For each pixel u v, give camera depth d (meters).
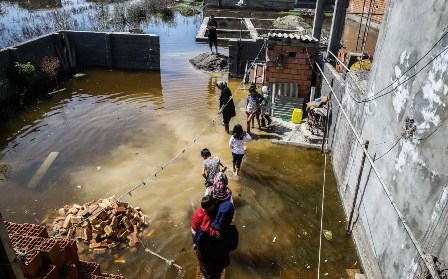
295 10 30.58
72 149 9.81
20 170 8.80
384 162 5.70
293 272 6.10
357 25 22.08
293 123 11.31
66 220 6.79
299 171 9.04
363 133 6.91
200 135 10.70
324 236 6.95
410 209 4.67
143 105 12.81
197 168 8.98
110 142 10.21
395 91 5.47
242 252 6.48
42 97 13.51
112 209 6.86
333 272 6.14
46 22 23.92
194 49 20.11
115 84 15.02
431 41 4.45
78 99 13.39
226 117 10.43
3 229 2.60
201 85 14.88
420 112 4.58
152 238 6.71
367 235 6.21
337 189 8.38
